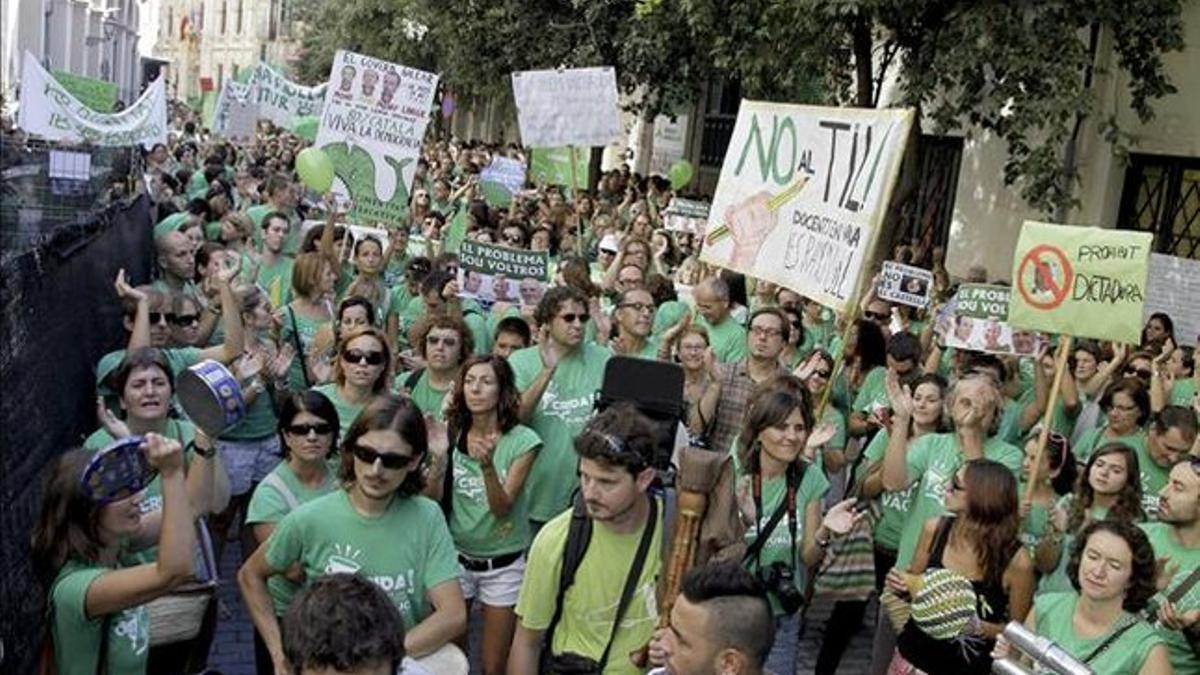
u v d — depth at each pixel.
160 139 15.20
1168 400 9.38
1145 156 16.73
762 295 10.62
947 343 9.50
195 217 11.40
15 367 5.29
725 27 16.11
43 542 4.07
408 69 11.73
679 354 8.12
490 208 15.66
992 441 6.91
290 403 5.36
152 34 94.75
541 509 6.85
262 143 30.59
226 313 7.38
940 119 14.77
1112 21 13.93
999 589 5.36
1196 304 12.25
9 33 23.77
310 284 8.30
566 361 7.17
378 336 6.56
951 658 5.27
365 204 11.83
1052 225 7.41
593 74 13.19
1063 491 7.14
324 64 47.56
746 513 5.50
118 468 3.90
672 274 14.34
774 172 8.20
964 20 13.54
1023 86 14.22
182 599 4.65
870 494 7.21
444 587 4.69
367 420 4.53
